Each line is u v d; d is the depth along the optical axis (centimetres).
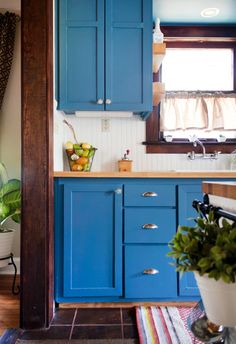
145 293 181
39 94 160
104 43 214
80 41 213
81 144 232
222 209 82
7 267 254
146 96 216
